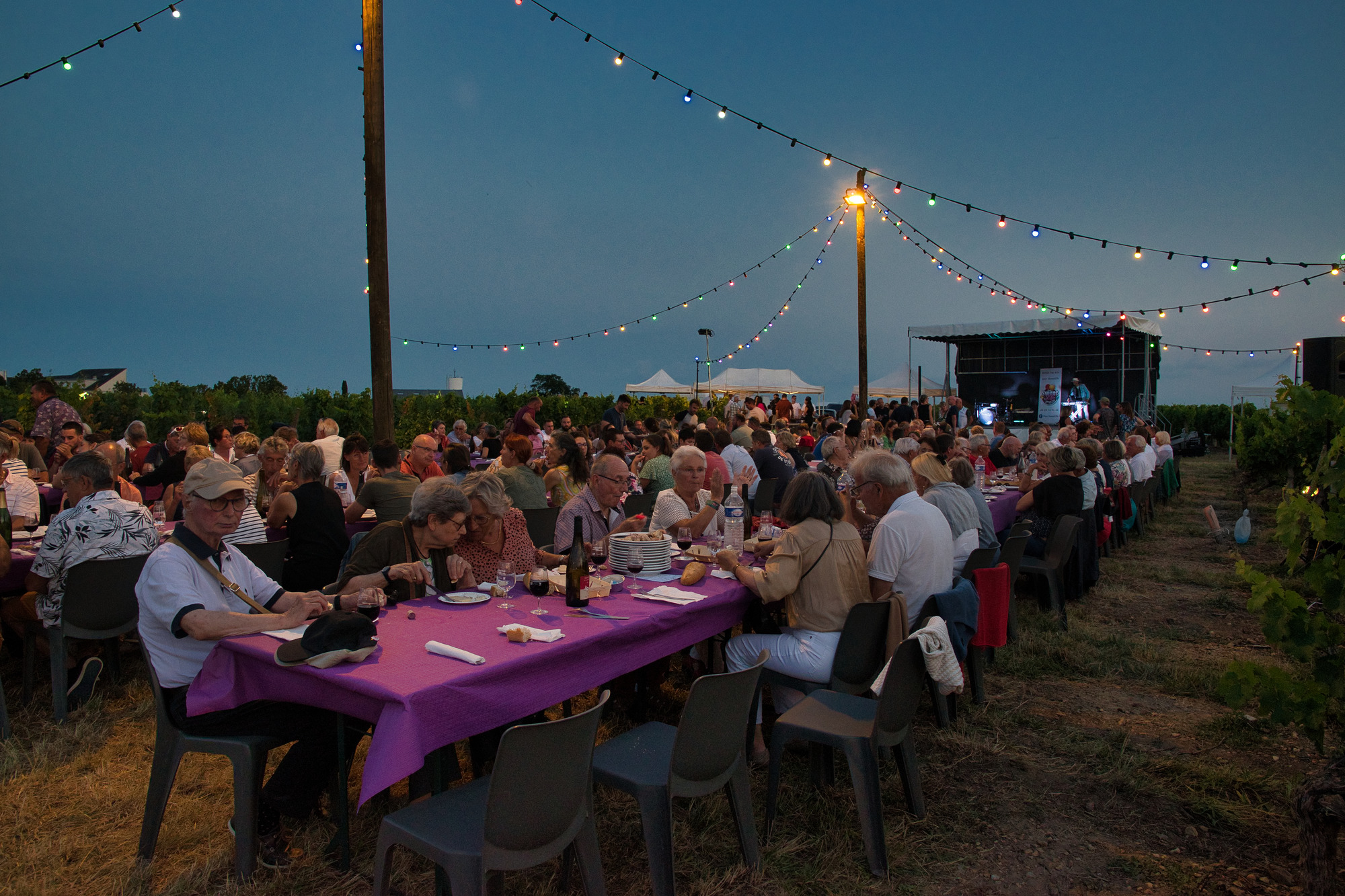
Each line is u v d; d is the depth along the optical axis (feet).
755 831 7.95
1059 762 10.69
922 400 68.80
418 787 7.81
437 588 10.11
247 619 7.78
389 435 21.15
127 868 8.03
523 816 5.89
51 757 10.44
